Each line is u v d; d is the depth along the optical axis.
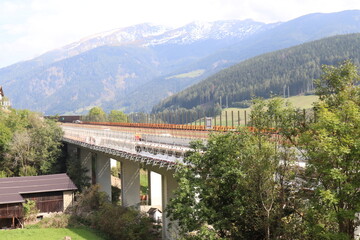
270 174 22.17
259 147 22.47
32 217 58.22
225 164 24.55
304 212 22.19
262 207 23.31
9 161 77.75
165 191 46.94
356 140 18.69
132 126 85.62
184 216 23.95
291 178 22.42
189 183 24.95
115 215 51.50
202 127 60.47
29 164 80.19
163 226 46.88
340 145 18.98
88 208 60.50
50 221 56.47
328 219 19.70
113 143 56.16
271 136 24.31
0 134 78.56
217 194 24.89
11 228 56.19
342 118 20.11
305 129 22.14
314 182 21.55
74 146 85.19
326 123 19.34
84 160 80.56
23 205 57.72
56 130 84.81
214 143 25.47
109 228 50.28
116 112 147.12
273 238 23.23
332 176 18.62
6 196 57.94
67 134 85.19
